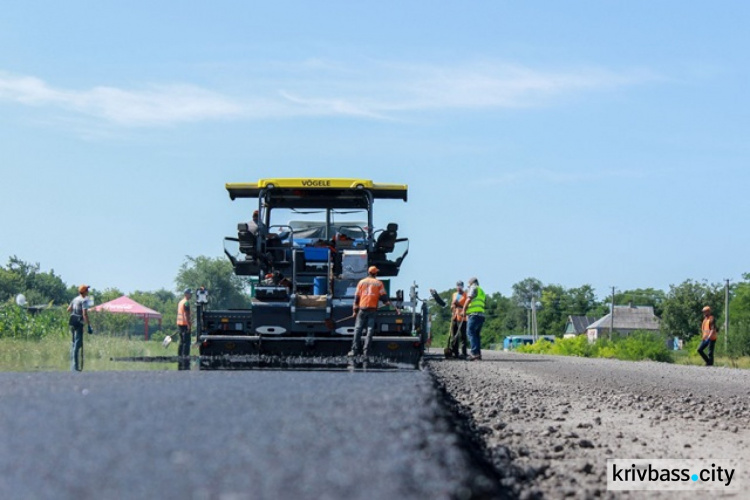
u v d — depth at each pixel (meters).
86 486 4.32
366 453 5.19
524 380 17.52
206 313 19.55
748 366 38.81
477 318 26.09
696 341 58.12
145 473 4.61
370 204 20.98
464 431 8.04
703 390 16.08
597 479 7.25
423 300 20.14
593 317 158.12
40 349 25.30
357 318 18.92
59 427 6.24
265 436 5.78
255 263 20.77
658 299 159.38
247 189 20.94
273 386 9.77
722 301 106.94
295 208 21.03
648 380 18.58
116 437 5.76
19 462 4.95
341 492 4.20
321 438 5.71
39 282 105.81
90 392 8.96
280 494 4.14
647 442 9.34
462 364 23.56
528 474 6.93
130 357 24.95
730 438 9.78
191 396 8.34
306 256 20.28
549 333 163.75
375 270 19.16
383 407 7.34
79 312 19.31
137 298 117.69
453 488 4.40
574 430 10.09
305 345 19.53
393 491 4.23
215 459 4.99
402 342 19.48
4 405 7.72
